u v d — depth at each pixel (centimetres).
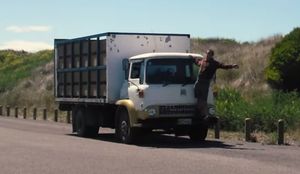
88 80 2148
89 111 2195
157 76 1842
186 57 1883
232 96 2794
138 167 1330
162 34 2059
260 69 3900
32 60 7106
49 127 2772
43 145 1839
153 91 1820
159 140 2036
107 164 1384
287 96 2767
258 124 2303
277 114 2275
